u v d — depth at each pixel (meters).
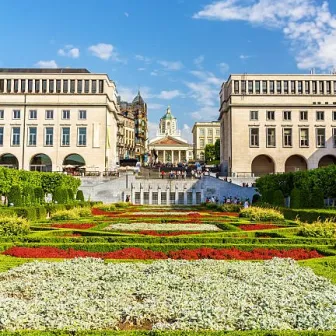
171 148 178.50
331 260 17.36
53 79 99.88
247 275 13.87
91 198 80.00
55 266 14.96
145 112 191.00
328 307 10.45
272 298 11.05
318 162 98.62
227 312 9.82
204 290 12.02
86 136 98.62
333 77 100.88
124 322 9.92
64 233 25.38
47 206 45.38
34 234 24.59
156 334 8.16
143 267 15.20
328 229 24.48
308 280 13.33
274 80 101.06
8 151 98.44
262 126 99.31
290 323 9.39
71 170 94.38
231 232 25.41
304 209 42.22
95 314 9.83
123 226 30.64
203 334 8.14
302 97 99.62
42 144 98.62
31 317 9.52
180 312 9.95
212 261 15.87
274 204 55.88
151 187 81.31
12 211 36.16
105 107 99.06
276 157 98.81
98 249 20.36
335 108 99.31
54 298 11.27
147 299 11.08
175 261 15.95
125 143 162.62
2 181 55.72
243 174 97.75
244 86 100.75
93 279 13.51
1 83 99.94
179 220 36.28
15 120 98.81
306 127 99.25
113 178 85.75
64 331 8.38
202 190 80.81
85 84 99.75
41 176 65.81
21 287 12.45
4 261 17.22
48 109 99.19
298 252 19.77
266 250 20.06
